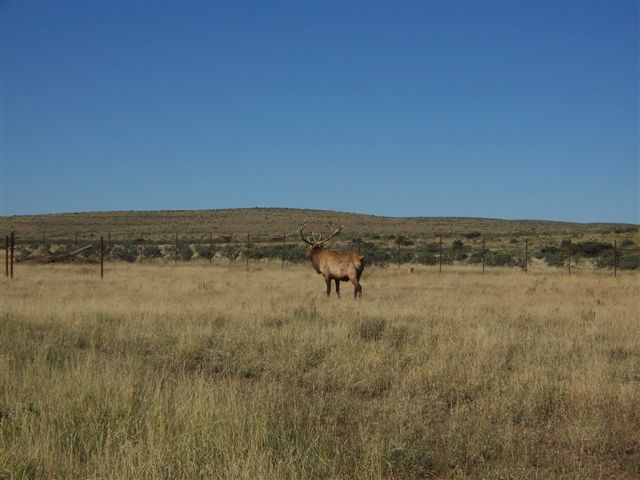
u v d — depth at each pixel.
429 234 130.38
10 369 11.92
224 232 149.62
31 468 7.20
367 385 12.01
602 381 11.52
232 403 9.14
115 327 18.31
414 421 9.44
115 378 10.81
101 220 174.12
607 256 71.19
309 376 12.85
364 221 178.12
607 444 8.86
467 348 14.86
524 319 20.42
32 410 9.12
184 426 8.38
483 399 10.84
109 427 8.53
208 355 14.77
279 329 17.84
